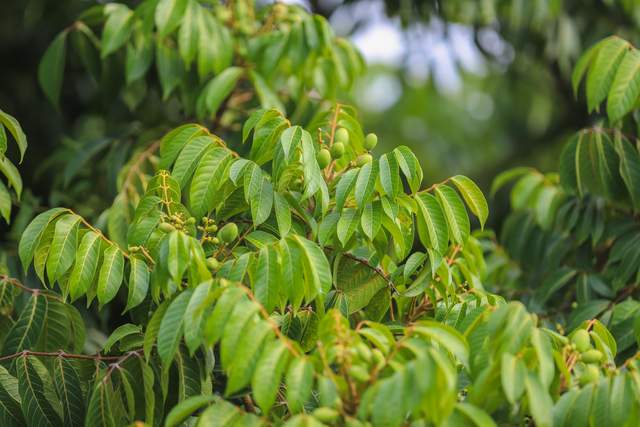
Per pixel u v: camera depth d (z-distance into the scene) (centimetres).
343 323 207
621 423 195
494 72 613
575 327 320
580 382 208
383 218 242
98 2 466
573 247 359
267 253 215
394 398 182
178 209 243
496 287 364
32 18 468
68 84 487
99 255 243
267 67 346
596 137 326
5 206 259
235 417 198
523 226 375
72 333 283
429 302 274
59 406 253
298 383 189
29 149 484
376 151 756
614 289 333
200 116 348
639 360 209
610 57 304
